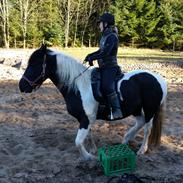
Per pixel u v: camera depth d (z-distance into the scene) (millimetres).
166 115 4262
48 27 16109
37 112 4301
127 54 13086
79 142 2641
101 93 2557
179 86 6191
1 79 6590
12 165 2734
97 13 16906
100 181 2477
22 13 15531
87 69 2639
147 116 2834
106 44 2477
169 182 2467
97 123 3855
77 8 16172
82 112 2600
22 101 4871
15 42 15891
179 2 16203
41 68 2570
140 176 2527
